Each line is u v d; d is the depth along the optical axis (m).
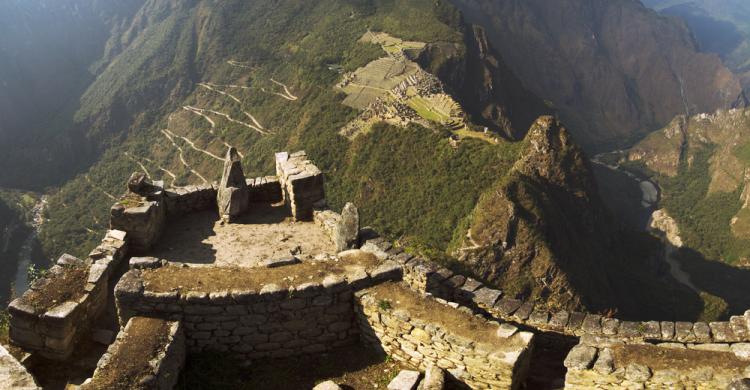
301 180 17.62
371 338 11.76
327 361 11.77
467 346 10.34
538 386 10.99
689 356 9.66
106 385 9.59
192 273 11.88
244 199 18.19
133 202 16.31
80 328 11.77
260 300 11.39
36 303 11.40
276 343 11.77
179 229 17.53
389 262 12.34
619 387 9.58
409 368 11.26
